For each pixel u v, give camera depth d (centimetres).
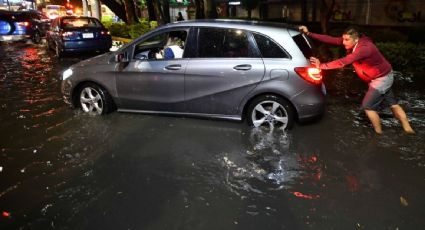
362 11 1647
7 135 490
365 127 508
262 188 350
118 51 539
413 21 1478
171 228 290
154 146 450
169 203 326
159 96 518
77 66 568
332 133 484
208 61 482
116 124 526
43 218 305
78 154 429
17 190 350
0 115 575
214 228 290
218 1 2228
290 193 341
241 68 465
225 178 370
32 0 4362
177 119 543
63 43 1180
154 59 512
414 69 881
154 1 1622
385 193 339
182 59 496
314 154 423
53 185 358
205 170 388
